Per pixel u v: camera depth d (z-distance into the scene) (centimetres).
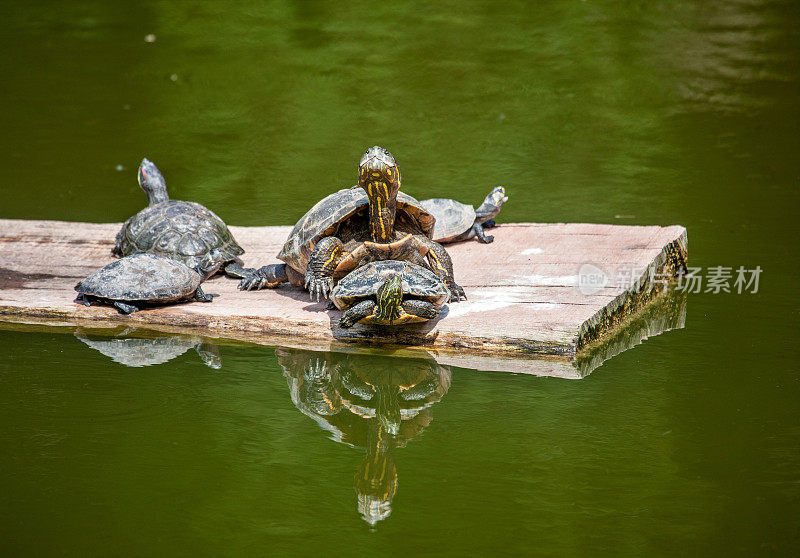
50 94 4481
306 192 3291
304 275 2100
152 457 1468
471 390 1731
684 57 4925
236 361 1891
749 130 3825
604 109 4184
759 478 1373
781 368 1808
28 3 6169
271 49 5194
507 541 1219
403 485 1378
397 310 1748
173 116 4203
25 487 1362
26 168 3550
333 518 1289
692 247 2625
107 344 1981
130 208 3173
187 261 2205
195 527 1264
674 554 1184
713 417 1587
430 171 3466
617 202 3078
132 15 5875
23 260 2422
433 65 4897
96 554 1198
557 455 1462
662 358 1886
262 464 1455
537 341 1831
